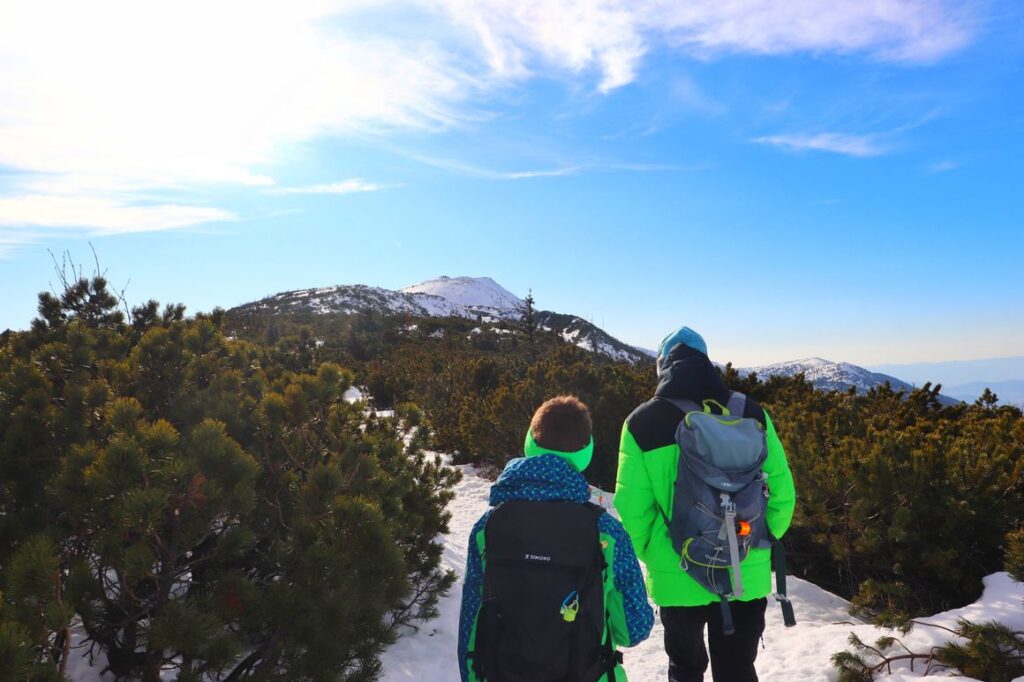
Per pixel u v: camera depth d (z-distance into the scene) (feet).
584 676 6.04
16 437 11.23
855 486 17.16
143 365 14.62
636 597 6.61
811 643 14.05
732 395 9.54
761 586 8.80
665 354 10.01
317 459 13.55
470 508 33.09
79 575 8.88
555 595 6.06
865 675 12.06
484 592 6.34
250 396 14.47
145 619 10.48
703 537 8.43
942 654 11.57
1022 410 26.45
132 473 8.95
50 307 24.12
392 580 10.73
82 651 12.60
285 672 9.92
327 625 9.52
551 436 7.04
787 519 9.27
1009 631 11.16
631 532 9.16
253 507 9.82
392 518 12.92
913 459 17.02
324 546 9.92
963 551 15.93
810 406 30.35
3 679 6.33
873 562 17.80
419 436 19.71
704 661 9.59
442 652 16.16
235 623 9.60
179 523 9.19
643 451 9.04
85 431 11.57
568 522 6.40
